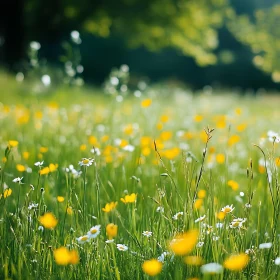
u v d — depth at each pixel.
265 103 20.92
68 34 38.12
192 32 37.28
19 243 2.67
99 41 49.81
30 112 8.91
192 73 53.53
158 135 7.32
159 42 37.84
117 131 7.12
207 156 5.58
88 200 3.72
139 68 52.00
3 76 19.03
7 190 3.08
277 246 2.74
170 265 2.44
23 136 6.43
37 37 36.12
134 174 4.20
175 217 2.77
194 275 2.38
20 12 29.00
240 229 2.82
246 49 53.41
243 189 4.31
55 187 3.88
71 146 5.44
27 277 2.45
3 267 2.49
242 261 2.07
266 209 3.52
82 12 34.34
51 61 41.81
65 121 8.09
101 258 2.61
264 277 2.51
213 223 2.84
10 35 28.81
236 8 52.97
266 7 51.53
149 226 3.04
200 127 9.16
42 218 2.37
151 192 3.87
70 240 2.74
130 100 13.95
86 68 49.50
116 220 3.43
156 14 35.50
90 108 10.30
